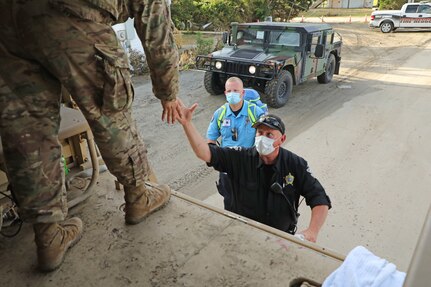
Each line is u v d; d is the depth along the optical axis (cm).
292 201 207
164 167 482
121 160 131
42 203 121
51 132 121
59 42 107
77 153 191
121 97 121
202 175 459
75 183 184
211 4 1673
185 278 124
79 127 164
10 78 112
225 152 206
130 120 132
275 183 199
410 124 614
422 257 52
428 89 834
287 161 203
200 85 904
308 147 534
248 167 204
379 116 659
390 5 2348
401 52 1305
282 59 718
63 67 109
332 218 367
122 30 973
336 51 941
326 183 433
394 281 76
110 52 115
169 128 613
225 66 737
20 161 117
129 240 143
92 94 115
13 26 108
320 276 121
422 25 1717
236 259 130
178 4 1642
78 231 143
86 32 109
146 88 873
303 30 751
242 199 211
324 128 606
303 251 132
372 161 485
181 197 169
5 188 168
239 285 119
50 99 119
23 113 115
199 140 195
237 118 340
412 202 390
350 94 814
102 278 126
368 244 330
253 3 1708
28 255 140
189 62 1125
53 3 104
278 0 1792
